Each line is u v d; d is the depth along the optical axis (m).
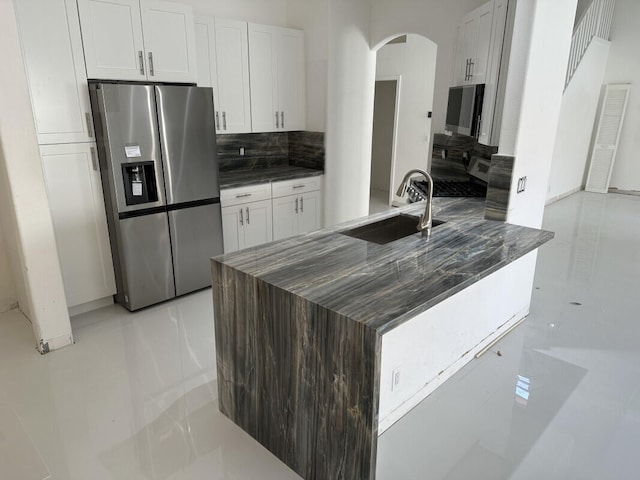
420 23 4.30
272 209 4.45
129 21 3.19
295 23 4.73
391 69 6.68
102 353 2.91
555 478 1.91
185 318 3.41
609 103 8.17
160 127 3.30
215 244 3.90
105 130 3.05
